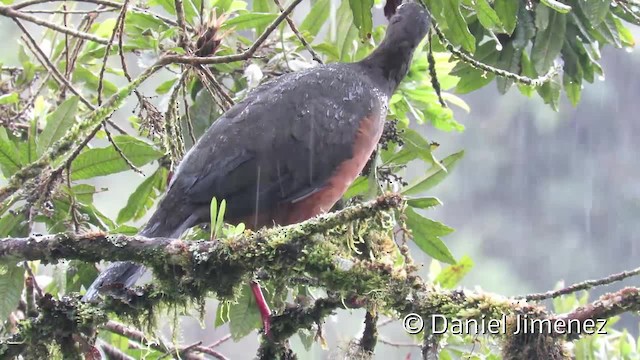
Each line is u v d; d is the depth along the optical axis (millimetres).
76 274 10031
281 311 7891
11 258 6848
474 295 7062
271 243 6805
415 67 10953
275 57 10969
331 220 6715
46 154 7305
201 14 10125
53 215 9812
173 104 9438
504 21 9508
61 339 7008
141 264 7055
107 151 9805
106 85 12227
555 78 11414
